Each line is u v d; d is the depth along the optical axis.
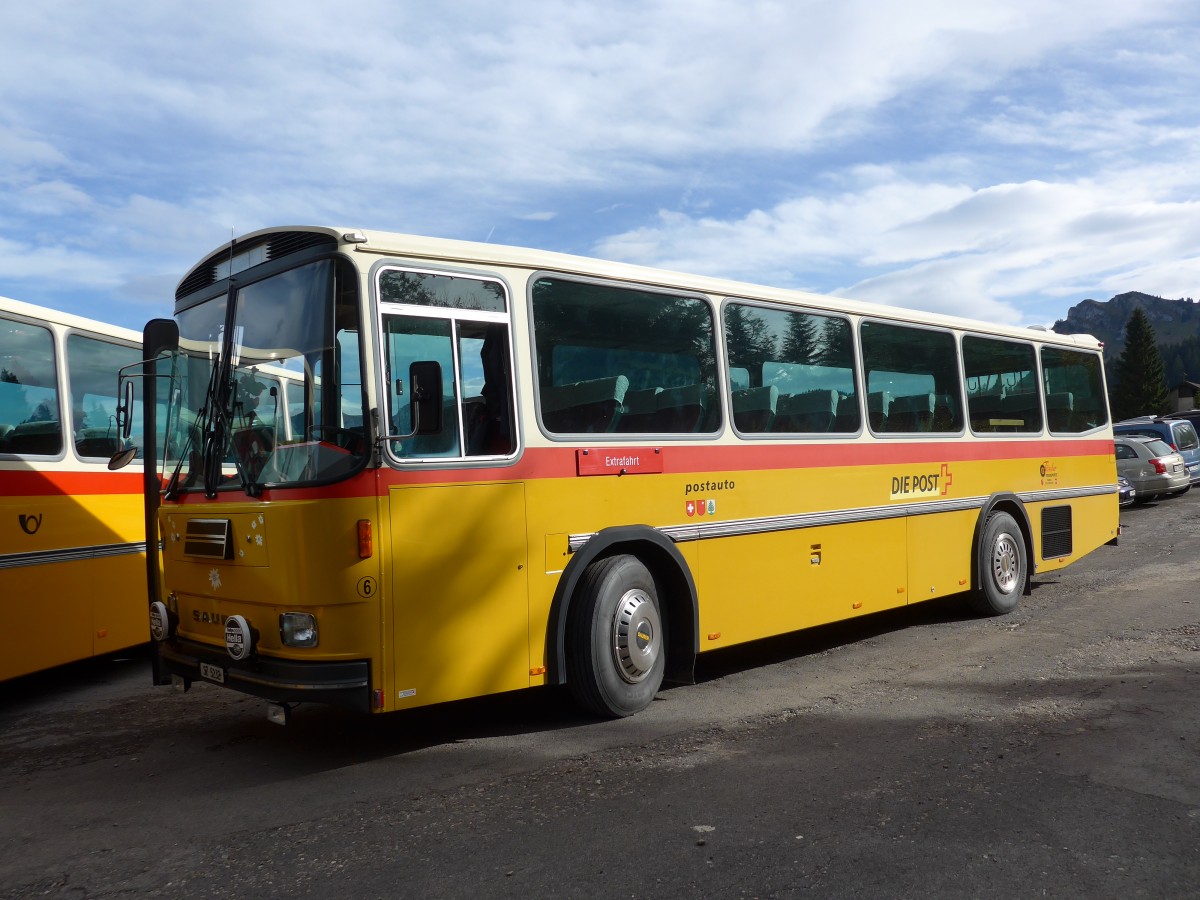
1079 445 11.20
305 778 5.23
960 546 9.18
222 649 5.46
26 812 4.91
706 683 7.12
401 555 5.08
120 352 8.59
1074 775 4.71
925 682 6.82
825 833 4.11
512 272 5.80
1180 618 8.59
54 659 7.43
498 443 5.62
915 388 8.85
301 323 5.22
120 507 8.30
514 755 5.44
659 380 6.58
